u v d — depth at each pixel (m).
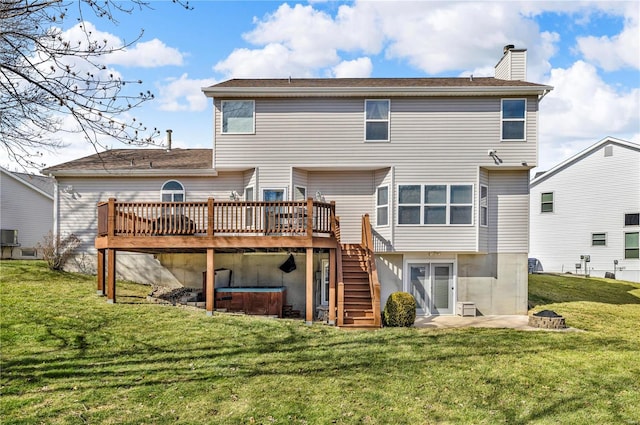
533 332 12.02
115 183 16.97
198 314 12.45
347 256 14.84
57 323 10.77
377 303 12.48
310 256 12.70
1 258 23.62
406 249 14.96
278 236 12.72
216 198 16.70
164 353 9.36
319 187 15.92
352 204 15.84
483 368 8.83
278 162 15.20
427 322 13.75
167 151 20.17
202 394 7.35
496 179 15.59
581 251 25.45
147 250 14.60
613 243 24.38
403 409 6.98
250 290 14.63
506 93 14.87
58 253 16.72
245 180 16.25
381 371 8.60
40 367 8.31
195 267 16.72
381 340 10.88
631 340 11.16
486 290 15.46
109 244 12.66
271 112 15.26
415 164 15.08
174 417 6.55
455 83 15.85
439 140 15.09
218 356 9.28
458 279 15.48
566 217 26.09
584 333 11.95
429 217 15.00
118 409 6.74
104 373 8.15
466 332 11.95
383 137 15.18
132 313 12.02
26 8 5.71
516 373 8.56
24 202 25.06
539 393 7.64
